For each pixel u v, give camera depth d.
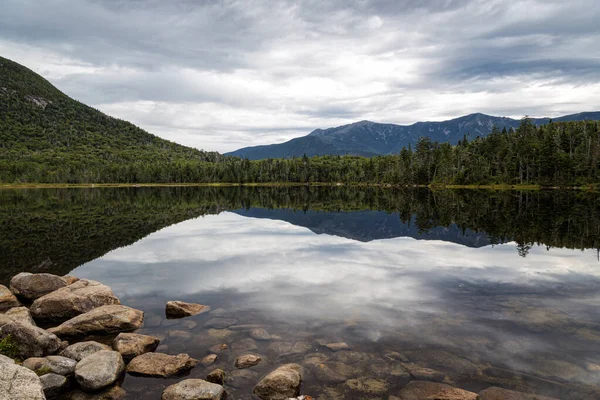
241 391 9.05
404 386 8.92
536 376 9.20
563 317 12.99
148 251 26.64
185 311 14.15
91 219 46.09
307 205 69.56
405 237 31.83
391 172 158.12
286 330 12.34
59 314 14.43
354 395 8.63
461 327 12.27
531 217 42.84
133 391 9.27
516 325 12.34
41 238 32.25
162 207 64.50
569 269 19.92
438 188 124.06
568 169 104.19
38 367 9.82
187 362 10.23
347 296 15.84
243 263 22.61
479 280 18.00
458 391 8.45
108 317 13.01
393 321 12.91
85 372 9.43
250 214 53.41
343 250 26.45
